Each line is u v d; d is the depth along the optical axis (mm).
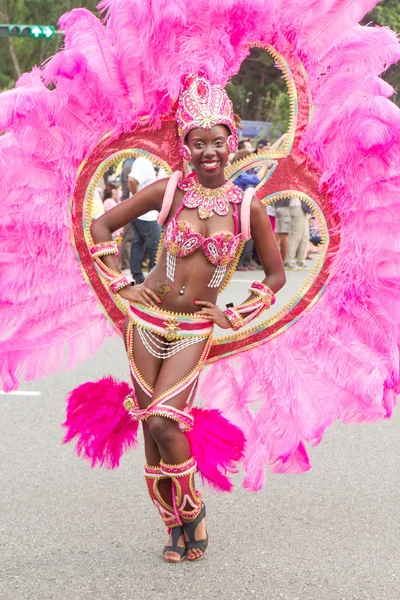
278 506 5324
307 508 5297
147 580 4273
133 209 4441
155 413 4270
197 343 4383
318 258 4797
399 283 4723
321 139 4617
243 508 5297
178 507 4441
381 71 4648
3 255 4695
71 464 6086
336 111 4566
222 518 5129
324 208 4742
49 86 4629
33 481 5730
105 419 4695
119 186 19922
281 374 4859
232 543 4754
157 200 4410
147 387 4402
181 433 4340
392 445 6582
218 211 4289
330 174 4645
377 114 4352
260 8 4410
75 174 4664
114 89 4566
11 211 4645
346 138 4543
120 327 4777
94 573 4348
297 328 4840
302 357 4875
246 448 4945
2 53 51250
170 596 4098
